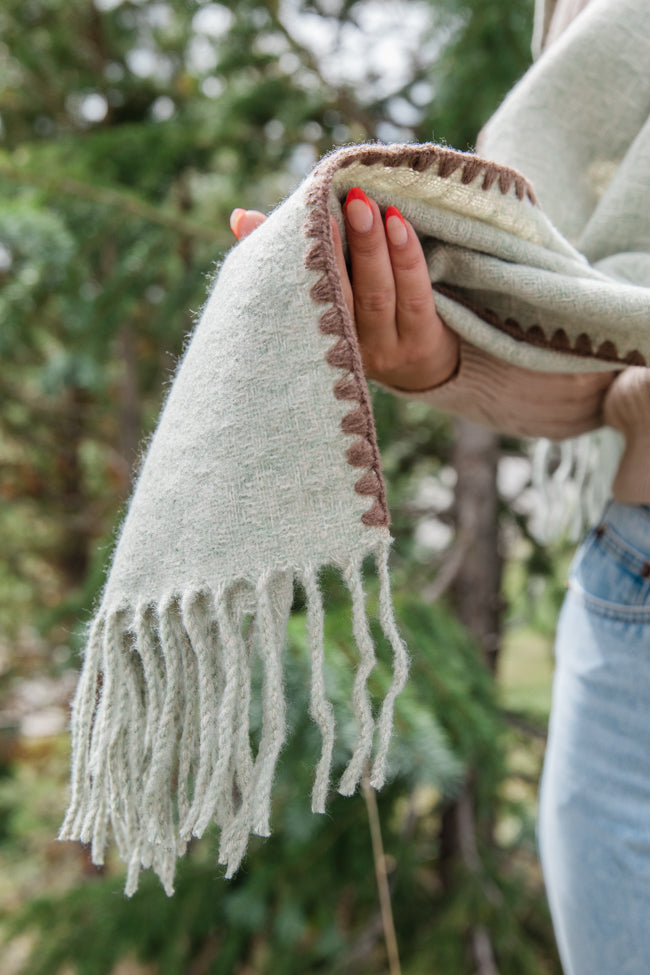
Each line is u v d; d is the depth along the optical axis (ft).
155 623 2.20
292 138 8.55
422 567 8.11
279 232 2.07
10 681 12.32
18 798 12.15
